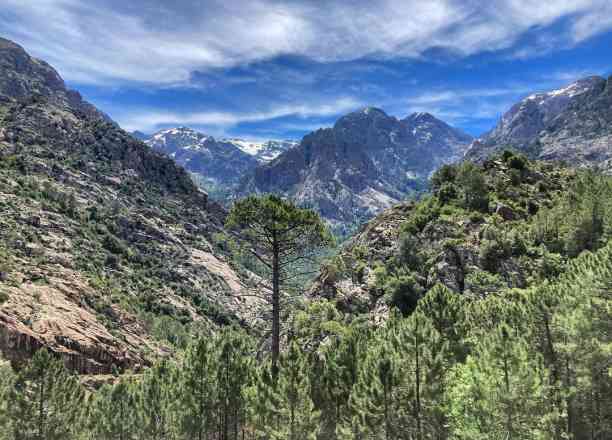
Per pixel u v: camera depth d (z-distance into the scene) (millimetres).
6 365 50844
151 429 45375
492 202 97938
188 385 40531
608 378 32219
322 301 71875
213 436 41375
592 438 32250
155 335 159625
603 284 36469
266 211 34594
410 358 32688
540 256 77000
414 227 93062
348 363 37656
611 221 77312
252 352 44344
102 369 106375
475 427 29469
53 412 39375
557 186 111125
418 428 31656
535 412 28953
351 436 32594
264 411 32375
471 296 69812
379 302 74562
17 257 151875
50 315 112625
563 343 33375
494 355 30188
